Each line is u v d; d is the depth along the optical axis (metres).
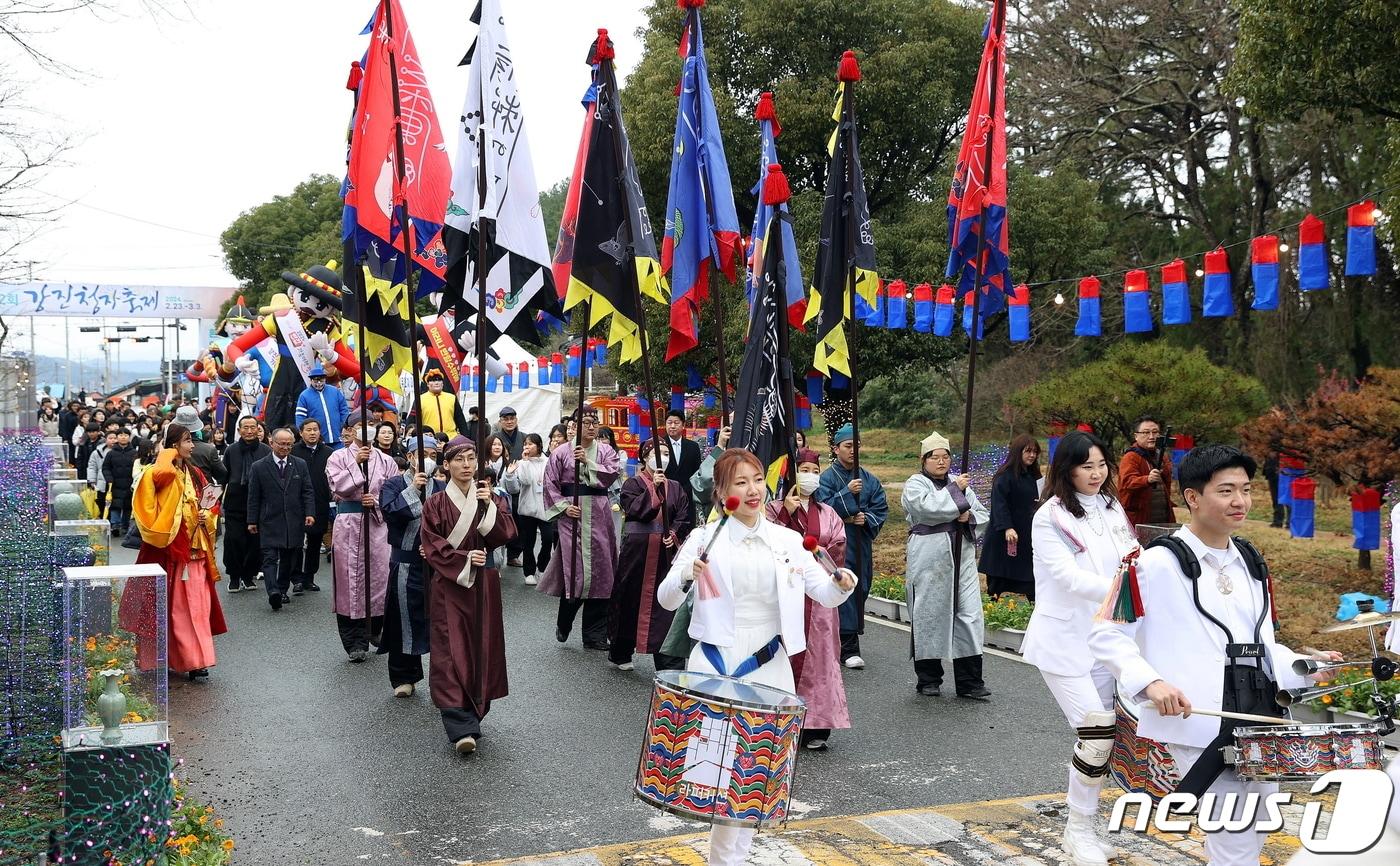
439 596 7.50
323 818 6.22
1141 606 4.22
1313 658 4.19
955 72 20.12
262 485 12.80
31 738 6.34
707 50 20.39
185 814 5.68
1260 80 12.77
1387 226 12.25
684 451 13.18
